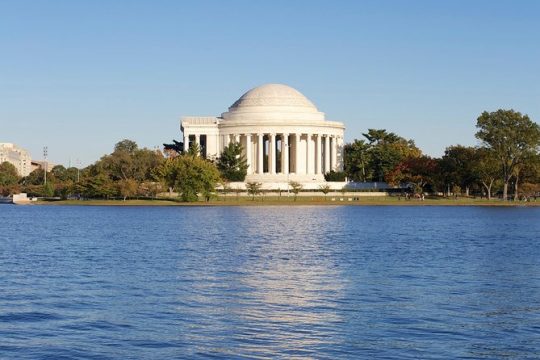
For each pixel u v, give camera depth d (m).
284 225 125.06
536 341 34.59
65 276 56.47
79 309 41.81
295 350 32.84
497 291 49.06
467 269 62.16
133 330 36.47
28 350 32.56
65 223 133.00
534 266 64.50
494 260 69.88
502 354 32.44
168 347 33.22
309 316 40.03
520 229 118.50
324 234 105.44
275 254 75.12
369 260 69.62
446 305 43.53
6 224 130.62
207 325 37.66
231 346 33.47
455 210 186.62
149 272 59.12
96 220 141.88
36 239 96.12
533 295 47.31
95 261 67.88
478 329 37.00
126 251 78.25
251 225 124.56
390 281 54.12
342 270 61.25
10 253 76.12
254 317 39.72
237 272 59.34
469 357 31.94
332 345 33.72
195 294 47.41
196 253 75.88
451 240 96.06
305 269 61.78
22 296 46.41
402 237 100.94
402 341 34.50
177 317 39.59
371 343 34.09
